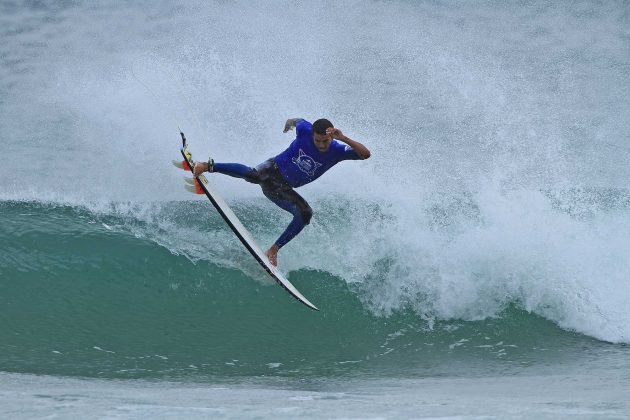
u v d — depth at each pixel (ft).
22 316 82.07
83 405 37.63
